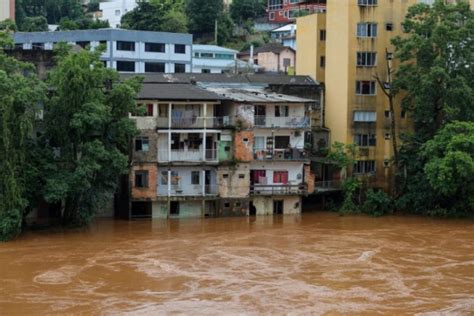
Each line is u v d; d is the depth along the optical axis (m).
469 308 44.06
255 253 56.66
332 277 50.22
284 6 149.62
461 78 73.69
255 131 72.62
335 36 80.88
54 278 48.97
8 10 126.00
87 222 64.88
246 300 44.69
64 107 60.94
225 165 71.06
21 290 46.25
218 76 85.88
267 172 73.38
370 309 43.47
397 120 79.88
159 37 109.25
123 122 62.91
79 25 131.50
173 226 66.62
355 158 77.94
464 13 76.75
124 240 60.41
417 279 50.16
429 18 76.62
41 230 63.28
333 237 63.09
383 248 59.22
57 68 63.69
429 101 75.00
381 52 79.69
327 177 78.88
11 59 62.38
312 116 81.94
